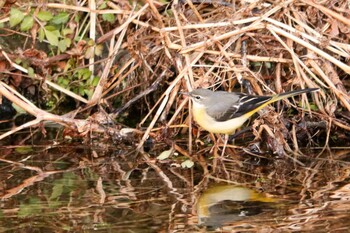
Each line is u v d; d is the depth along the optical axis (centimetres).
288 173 1214
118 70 1453
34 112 1352
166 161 1285
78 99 1431
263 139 1350
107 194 1117
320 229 967
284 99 1364
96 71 1480
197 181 1178
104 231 973
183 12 1411
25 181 1181
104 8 1423
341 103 1376
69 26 1434
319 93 1372
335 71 1381
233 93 1297
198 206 1062
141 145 1344
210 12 1437
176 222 1003
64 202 1084
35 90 1519
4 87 1377
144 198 1098
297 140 1374
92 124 1369
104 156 1314
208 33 1351
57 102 1508
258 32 1362
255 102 1273
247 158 1299
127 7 1429
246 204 1070
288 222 993
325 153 1320
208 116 1276
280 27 1338
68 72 1436
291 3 1352
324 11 1338
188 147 1345
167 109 1367
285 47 1317
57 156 1312
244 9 1358
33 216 1029
